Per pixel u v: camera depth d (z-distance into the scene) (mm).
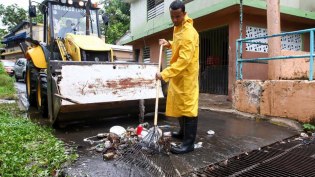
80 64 4676
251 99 5828
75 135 4426
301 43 9273
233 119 5652
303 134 4520
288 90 5156
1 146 3504
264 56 8234
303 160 3475
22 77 14914
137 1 13781
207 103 7590
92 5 7016
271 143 4023
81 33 6773
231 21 7875
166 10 11141
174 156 3438
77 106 4488
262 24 8203
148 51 12766
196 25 9391
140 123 5117
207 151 3643
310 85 4832
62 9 6664
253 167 3236
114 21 24188
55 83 4465
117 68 4949
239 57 6184
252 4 7168
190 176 2924
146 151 3418
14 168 2861
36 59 6098
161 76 3369
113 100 4758
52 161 3170
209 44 9586
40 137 4016
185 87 3449
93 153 3561
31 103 7422
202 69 9883
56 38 6238
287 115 5184
